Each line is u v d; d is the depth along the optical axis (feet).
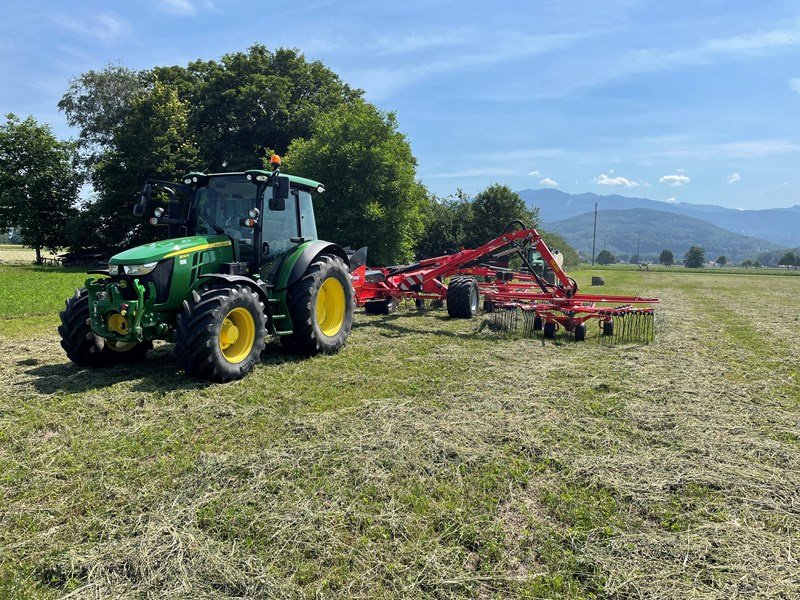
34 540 9.52
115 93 115.24
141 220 103.40
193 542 9.37
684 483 11.93
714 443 14.24
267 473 12.01
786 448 13.91
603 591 8.40
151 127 96.43
